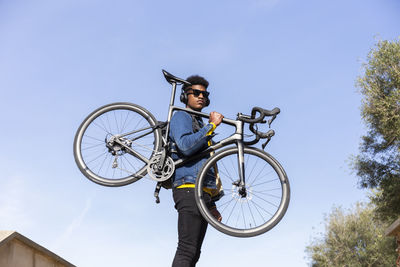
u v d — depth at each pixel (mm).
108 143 3535
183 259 3006
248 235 3125
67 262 3982
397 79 12711
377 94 13203
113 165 3488
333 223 26000
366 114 13508
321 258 25594
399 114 12969
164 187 3480
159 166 3281
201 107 3523
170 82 3582
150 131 3539
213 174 3305
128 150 3500
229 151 3293
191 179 3184
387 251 22594
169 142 3381
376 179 14430
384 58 12930
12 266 2982
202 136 3150
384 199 14828
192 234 3086
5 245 2891
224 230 3113
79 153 3559
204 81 3559
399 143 13727
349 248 24453
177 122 3312
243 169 3289
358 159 14727
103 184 3459
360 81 13492
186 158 3275
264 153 3330
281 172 3289
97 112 3650
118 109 3668
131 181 3443
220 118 3314
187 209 3127
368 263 22938
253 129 3461
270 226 3158
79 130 3615
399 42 13047
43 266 3520
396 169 14180
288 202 3219
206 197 3213
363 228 24453
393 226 10820
